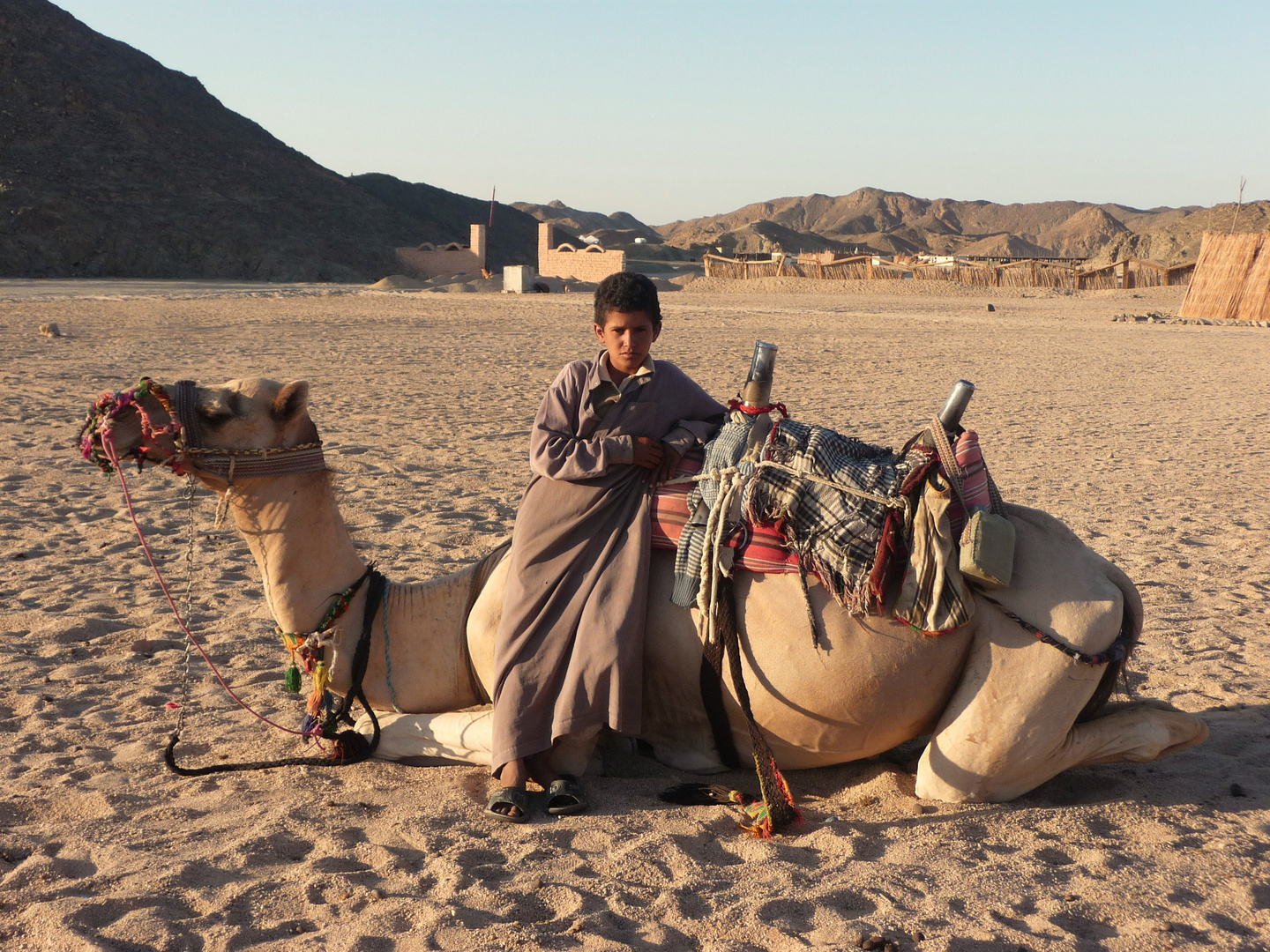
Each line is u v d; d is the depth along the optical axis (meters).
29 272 90.38
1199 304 44.16
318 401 15.74
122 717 4.95
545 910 3.36
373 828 3.88
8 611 6.33
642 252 161.00
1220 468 12.15
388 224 123.81
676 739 4.23
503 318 37.22
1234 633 6.52
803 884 3.50
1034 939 3.23
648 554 4.00
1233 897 3.52
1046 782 4.40
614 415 4.02
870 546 3.79
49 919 3.20
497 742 3.90
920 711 3.95
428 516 8.93
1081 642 3.77
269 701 5.18
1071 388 19.94
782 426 4.03
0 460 10.54
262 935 3.19
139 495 9.30
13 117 108.06
